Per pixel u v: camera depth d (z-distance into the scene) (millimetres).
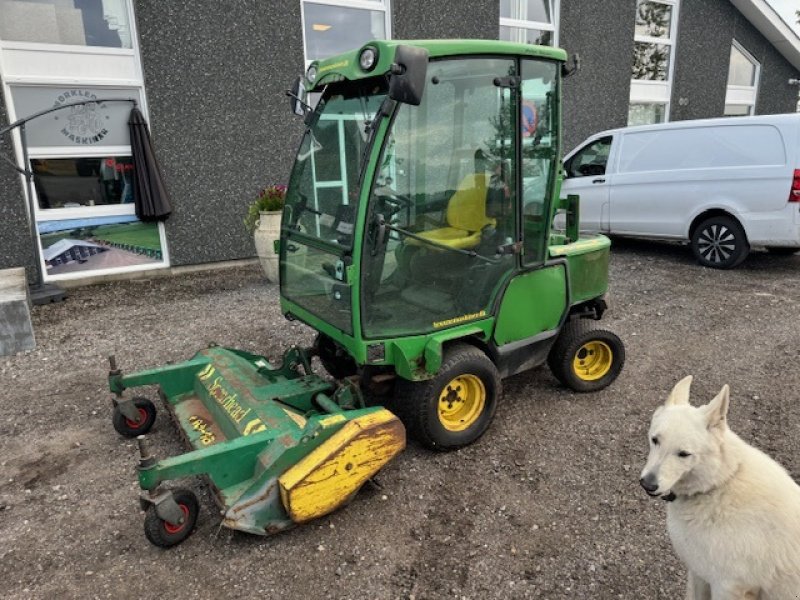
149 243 7930
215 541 2883
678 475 1934
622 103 12812
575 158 9617
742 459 1979
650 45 13406
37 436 3914
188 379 3916
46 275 7320
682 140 8133
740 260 7801
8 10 6738
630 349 5301
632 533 2900
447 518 3047
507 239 3723
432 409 3438
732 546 1914
